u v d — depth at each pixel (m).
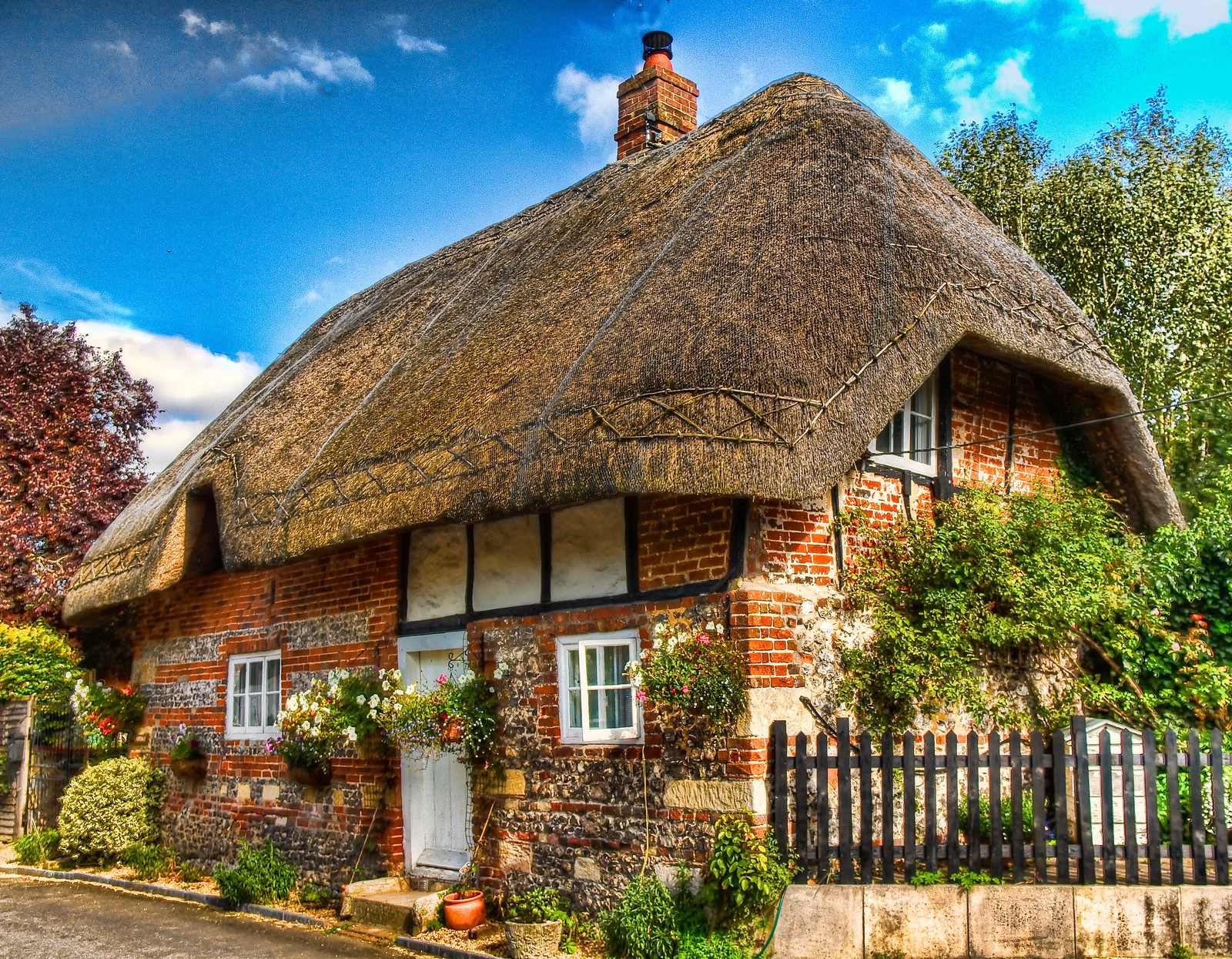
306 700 7.88
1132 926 5.43
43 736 11.77
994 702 6.91
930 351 6.29
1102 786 5.61
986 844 5.81
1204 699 7.36
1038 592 6.61
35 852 10.62
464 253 12.09
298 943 6.79
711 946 5.30
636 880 5.71
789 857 5.50
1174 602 8.27
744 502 5.88
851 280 6.34
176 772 9.84
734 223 7.14
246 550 8.30
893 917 5.38
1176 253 13.21
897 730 6.29
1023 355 7.13
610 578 6.46
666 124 12.58
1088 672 7.97
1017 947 5.39
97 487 17.45
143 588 9.55
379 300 12.27
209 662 10.13
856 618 6.34
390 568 8.12
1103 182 13.66
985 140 14.91
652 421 5.69
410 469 7.16
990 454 7.85
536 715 6.71
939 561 6.56
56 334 18.47
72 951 6.74
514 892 6.61
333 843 8.18
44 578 15.80
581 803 6.30
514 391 6.99
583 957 5.69
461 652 7.38
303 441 9.02
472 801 7.05
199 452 11.30
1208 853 5.83
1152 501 8.45
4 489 16.67
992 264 7.32
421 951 6.38
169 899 8.62
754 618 5.69
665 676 5.62
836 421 5.66
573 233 9.50
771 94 9.13
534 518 7.03
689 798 5.73
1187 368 13.14
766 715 5.61
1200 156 13.73
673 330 6.24
